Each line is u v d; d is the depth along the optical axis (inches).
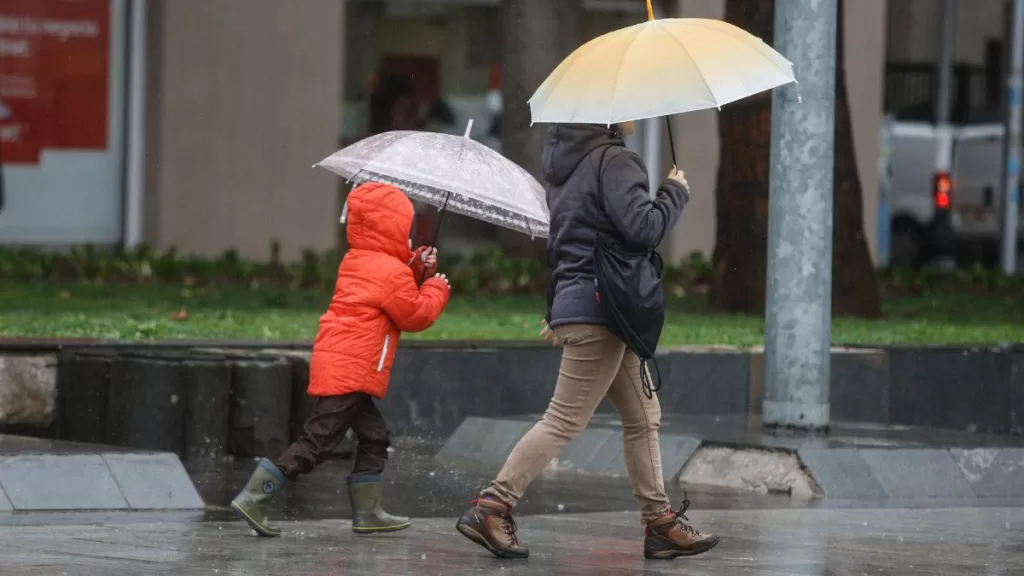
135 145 2674.7
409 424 1397.6
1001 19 4210.1
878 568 836.6
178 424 1273.4
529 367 1453.0
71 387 1302.9
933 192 3740.2
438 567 809.5
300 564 808.3
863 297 1995.6
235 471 1218.6
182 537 886.4
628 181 810.8
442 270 2289.6
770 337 1286.9
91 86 2652.6
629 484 1197.1
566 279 832.3
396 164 879.7
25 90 2613.2
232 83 2662.4
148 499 997.2
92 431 1291.8
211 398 1274.6
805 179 1266.0
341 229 2765.7
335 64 2728.8
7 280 2154.3
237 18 2655.0
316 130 2716.5
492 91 2972.4
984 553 896.9
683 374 1485.0
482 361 1425.9
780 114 1270.9
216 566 794.2
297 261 2652.6
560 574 798.5
